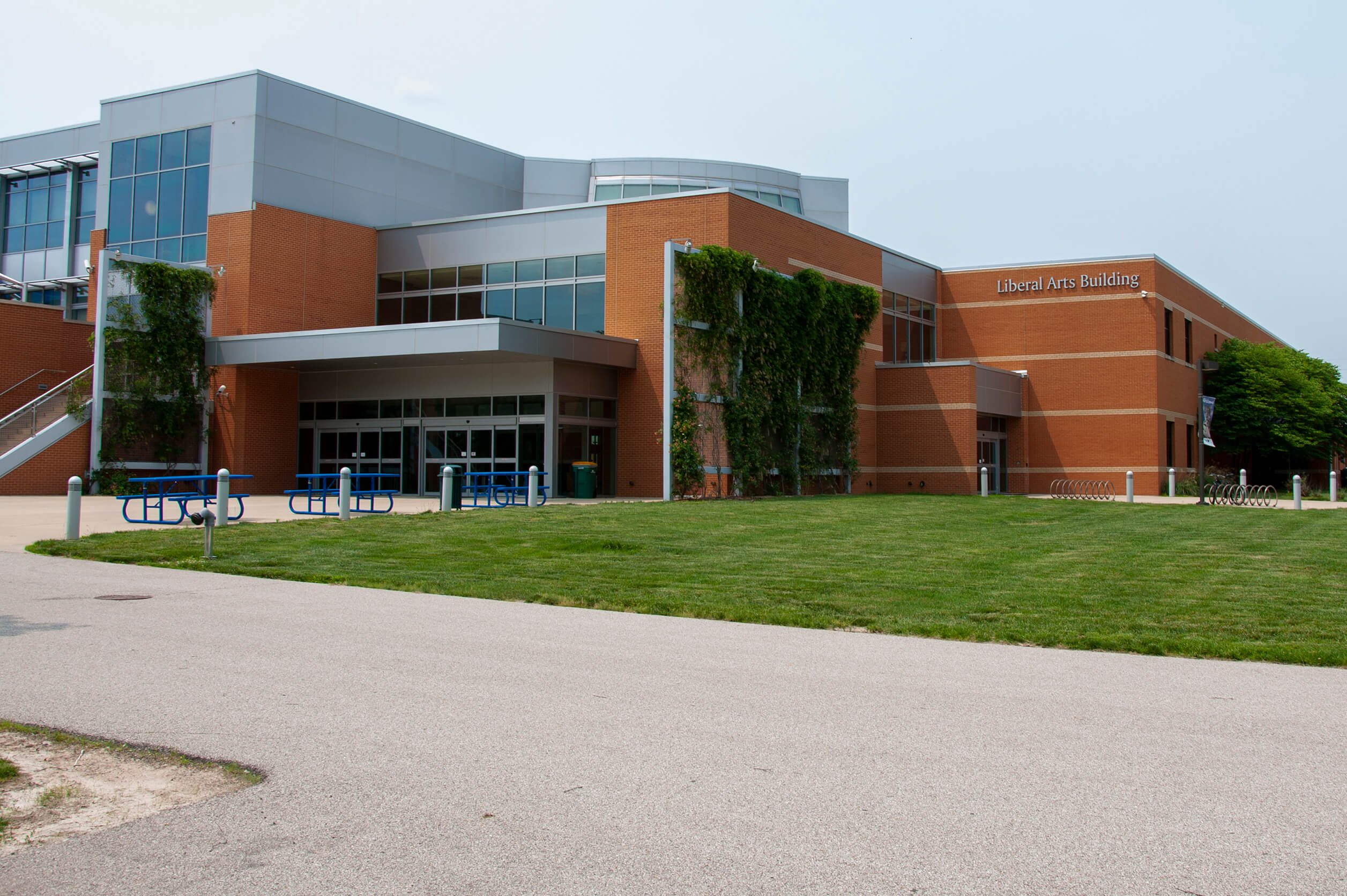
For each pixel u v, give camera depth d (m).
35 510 22.70
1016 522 20.78
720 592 11.62
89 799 5.09
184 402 31.47
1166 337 40.88
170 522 19.64
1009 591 11.75
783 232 32.25
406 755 5.76
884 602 10.97
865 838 4.63
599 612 10.48
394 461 32.00
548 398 29.33
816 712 6.68
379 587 12.05
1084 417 39.78
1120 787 5.28
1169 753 5.85
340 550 15.16
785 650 8.64
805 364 31.62
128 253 33.81
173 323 31.14
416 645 8.71
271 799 5.09
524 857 4.42
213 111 32.44
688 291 27.84
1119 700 7.02
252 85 31.84
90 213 41.84
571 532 17.44
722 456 28.83
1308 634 9.29
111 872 4.29
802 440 31.62
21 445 28.59
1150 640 8.90
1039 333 40.53
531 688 7.27
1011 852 4.48
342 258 34.06
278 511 23.38
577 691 7.20
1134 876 4.24
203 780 5.36
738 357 29.03
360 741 6.01
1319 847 4.54
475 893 4.10
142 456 31.05
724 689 7.29
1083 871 4.30
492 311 32.78
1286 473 53.19
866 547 16.08
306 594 11.43
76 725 6.27
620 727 6.30
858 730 6.27
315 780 5.36
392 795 5.14
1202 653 8.53
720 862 4.37
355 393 32.72
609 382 30.84
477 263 33.16
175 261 32.88
